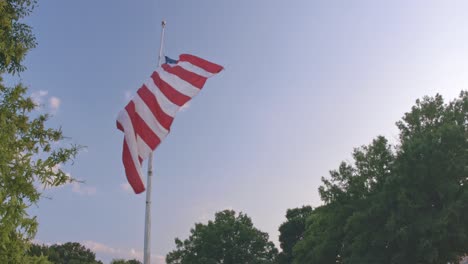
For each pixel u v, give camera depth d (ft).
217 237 261.03
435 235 99.66
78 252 371.56
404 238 100.27
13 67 35.81
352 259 114.42
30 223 25.49
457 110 118.93
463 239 101.04
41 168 27.40
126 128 41.32
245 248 263.08
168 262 265.34
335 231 133.80
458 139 106.83
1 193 24.40
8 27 36.40
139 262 275.39
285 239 276.62
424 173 104.37
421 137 112.88
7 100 29.09
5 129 27.89
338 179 128.16
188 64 44.21
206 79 43.75
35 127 29.63
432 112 119.55
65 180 27.99
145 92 42.68
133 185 39.58
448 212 98.99
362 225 112.88
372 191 123.24
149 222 38.86
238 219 276.82
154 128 41.50
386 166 121.60
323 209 135.54
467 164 107.65
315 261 142.61
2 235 24.12
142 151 40.55
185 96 42.86
